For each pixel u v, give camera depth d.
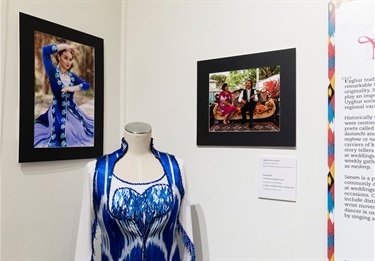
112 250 1.18
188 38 1.64
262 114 1.43
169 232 1.23
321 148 1.30
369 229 1.18
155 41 1.75
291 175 1.36
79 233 1.24
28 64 1.37
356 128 1.22
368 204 1.18
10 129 1.32
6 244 1.30
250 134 1.45
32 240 1.39
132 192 1.19
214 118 1.55
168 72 1.71
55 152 1.47
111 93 1.77
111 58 1.77
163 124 1.71
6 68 1.31
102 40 1.70
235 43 1.51
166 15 1.72
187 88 1.64
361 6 1.22
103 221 1.19
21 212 1.35
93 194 1.22
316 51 1.32
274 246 1.39
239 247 1.47
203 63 1.58
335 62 1.26
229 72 1.51
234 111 1.49
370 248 1.17
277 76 1.39
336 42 1.26
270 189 1.40
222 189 1.52
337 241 1.23
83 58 1.61
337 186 1.24
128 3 1.86
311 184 1.32
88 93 1.63
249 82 1.46
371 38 1.20
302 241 1.33
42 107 1.42
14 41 1.34
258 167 1.43
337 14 1.26
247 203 1.46
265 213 1.41
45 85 1.43
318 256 1.30
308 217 1.32
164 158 1.32
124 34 1.84
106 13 1.74
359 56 1.22
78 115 1.58
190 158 1.62
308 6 1.34
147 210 1.17
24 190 1.36
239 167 1.48
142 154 1.29
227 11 1.53
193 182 1.60
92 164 1.26
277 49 1.40
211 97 1.56
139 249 1.16
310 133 1.33
